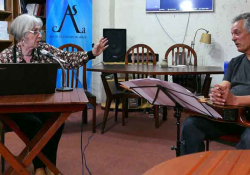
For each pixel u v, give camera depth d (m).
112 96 3.13
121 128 3.30
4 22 3.86
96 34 4.70
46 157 1.78
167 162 0.91
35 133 1.85
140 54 4.25
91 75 4.56
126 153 2.55
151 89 1.52
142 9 4.61
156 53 4.64
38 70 1.48
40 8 4.41
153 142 2.84
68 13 4.30
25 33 1.88
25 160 1.45
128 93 3.19
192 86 4.08
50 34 4.31
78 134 3.05
